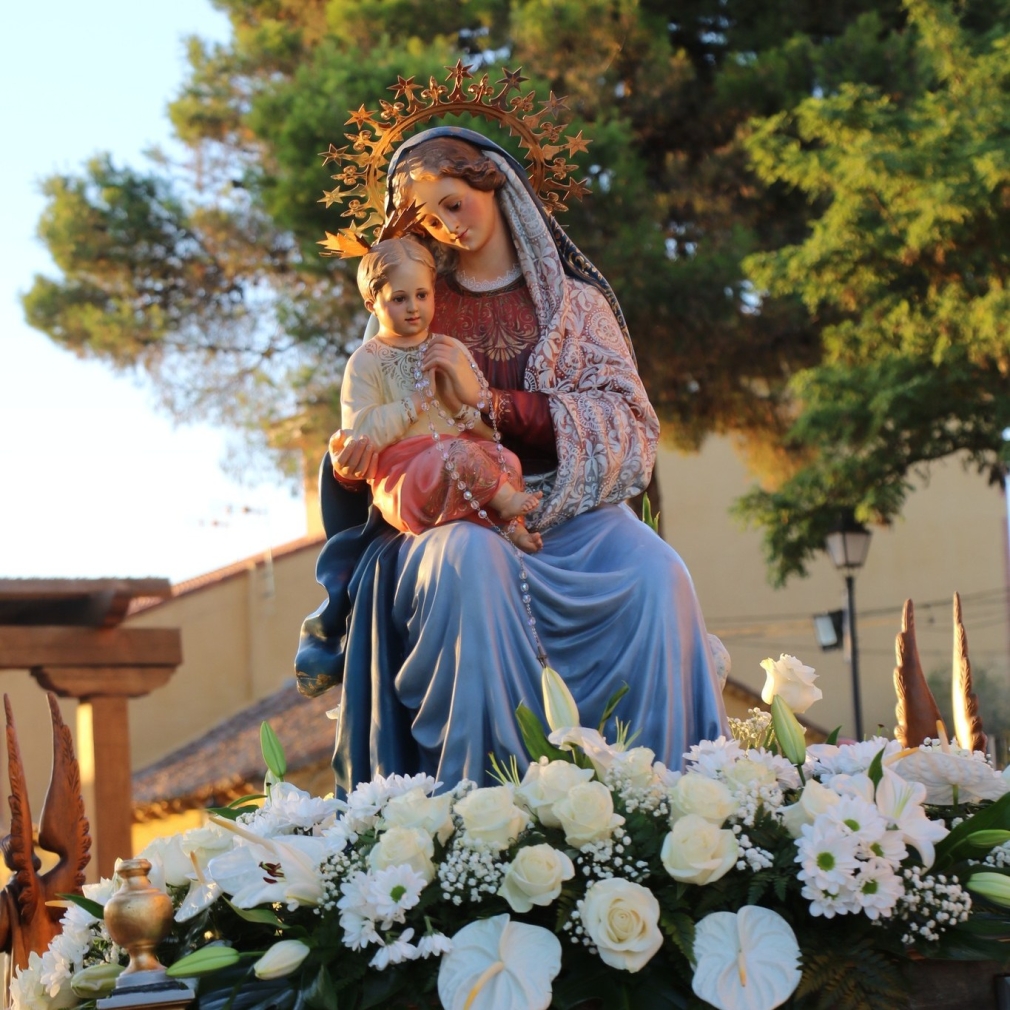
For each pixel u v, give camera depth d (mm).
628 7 17859
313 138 16500
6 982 5008
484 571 4398
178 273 19906
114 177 19859
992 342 15773
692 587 4594
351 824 3873
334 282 17547
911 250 15883
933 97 16125
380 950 3531
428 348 4688
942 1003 3758
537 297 5055
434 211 4969
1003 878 3670
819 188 16438
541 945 3549
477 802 3682
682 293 16906
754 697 22656
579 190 5453
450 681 4383
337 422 17922
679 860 3590
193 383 19656
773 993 3514
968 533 29156
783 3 19453
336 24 18781
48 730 23688
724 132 18766
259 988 3729
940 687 27859
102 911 4141
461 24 18719
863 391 16844
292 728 22875
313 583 27750
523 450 4883
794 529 17938
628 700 4438
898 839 3652
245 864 3732
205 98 19766
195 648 27281
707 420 18281
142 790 24000
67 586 15383
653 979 3631
